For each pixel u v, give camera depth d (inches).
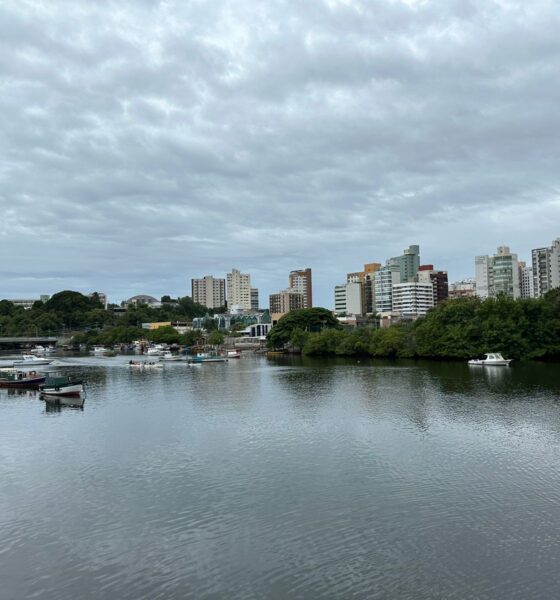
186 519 1775.3
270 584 1385.3
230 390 4667.8
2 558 1551.4
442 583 1369.3
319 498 1924.2
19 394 4712.1
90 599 1344.7
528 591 1330.0
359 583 1378.0
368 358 7632.9
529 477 2095.2
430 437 2711.6
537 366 5708.7
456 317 6909.5
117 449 2630.4
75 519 1797.5
